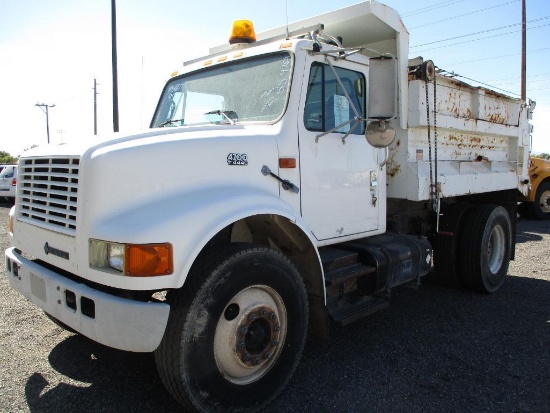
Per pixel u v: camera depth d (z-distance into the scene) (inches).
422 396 123.0
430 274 257.0
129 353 145.6
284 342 120.1
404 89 173.3
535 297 214.7
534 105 269.3
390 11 164.6
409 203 196.9
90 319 99.7
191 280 102.7
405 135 176.4
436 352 150.9
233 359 109.4
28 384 125.6
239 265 107.6
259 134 125.6
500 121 235.5
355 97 155.2
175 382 100.4
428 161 187.0
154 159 105.1
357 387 127.4
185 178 109.0
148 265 94.1
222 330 107.4
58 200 112.0
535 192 503.8
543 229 436.5
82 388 124.0
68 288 105.3
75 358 141.6
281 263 117.2
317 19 169.5
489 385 129.1
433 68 172.1
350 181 151.9
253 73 143.4
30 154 127.6
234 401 108.0
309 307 133.7
